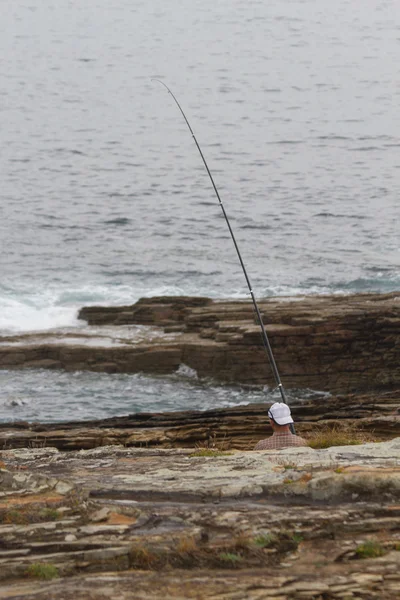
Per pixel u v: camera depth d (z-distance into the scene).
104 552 19.09
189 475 26.91
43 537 20.12
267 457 29.58
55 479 24.05
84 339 121.56
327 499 23.17
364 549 19.44
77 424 64.44
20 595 17.16
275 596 17.11
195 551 19.08
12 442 56.12
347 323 111.94
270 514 21.52
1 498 23.06
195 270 195.25
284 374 111.62
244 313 121.06
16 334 124.44
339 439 38.91
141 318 132.50
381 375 110.56
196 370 113.94
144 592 17.23
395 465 26.94
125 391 107.44
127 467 29.55
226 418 59.28
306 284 179.12
